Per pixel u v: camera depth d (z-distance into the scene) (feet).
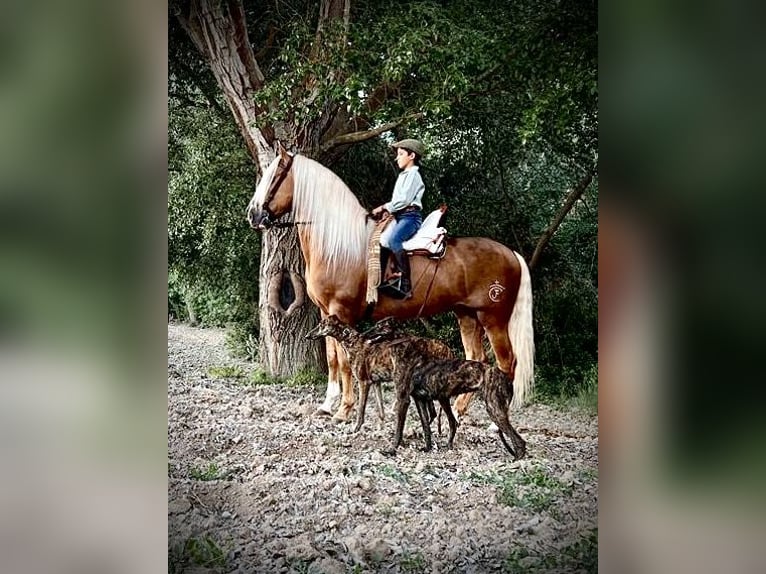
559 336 17.06
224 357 19.63
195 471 12.94
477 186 18.78
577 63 15.15
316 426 15.05
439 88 16.46
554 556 10.73
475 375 13.57
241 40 18.72
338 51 16.85
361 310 15.34
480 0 17.04
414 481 12.72
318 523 11.58
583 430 14.49
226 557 10.77
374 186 19.99
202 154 20.90
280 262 19.13
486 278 15.01
